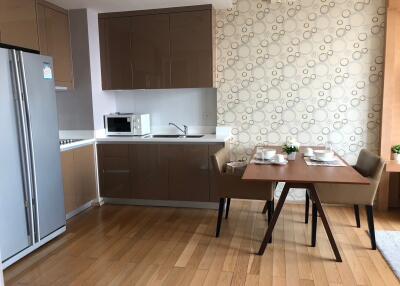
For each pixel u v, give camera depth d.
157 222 3.54
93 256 2.79
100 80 4.18
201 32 3.80
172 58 3.92
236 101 4.06
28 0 3.18
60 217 3.17
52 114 3.01
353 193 2.79
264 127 4.04
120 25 4.02
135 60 4.04
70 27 3.91
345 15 3.67
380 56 3.66
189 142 3.79
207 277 2.44
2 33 2.85
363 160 3.15
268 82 3.95
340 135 3.87
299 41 3.81
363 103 3.77
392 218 3.52
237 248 2.89
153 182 3.98
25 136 2.66
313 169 2.66
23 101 2.65
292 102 3.92
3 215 2.52
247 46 3.94
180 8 3.81
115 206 4.09
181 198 3.94
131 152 3.98
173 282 2.39
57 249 2.92
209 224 3.45
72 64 3.97
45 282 2.42
